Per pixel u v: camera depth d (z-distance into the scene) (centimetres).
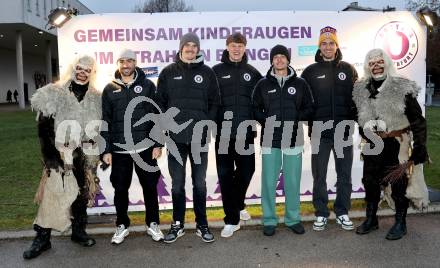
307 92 470
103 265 411
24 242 470
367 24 565
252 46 552
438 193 585
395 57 573
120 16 538
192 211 557
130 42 542
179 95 449
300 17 554
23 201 624
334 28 561
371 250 431
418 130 443
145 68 546
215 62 550
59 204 430
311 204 577
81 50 538
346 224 486
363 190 590
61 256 434
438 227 486
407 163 447
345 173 491
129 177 461
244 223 511
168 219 534
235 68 469
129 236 484
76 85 438
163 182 562
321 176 491
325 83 484
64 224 432
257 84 471
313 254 426
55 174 429
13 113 2608
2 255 438
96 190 468
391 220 514
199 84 451
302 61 559
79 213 455
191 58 450
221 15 546
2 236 482
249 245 453
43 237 440
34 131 1538
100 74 541
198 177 461
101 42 539
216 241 466
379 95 453
